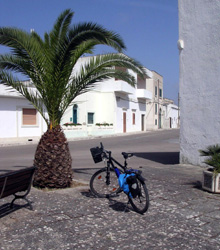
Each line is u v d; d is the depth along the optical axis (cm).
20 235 426
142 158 1358
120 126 3622
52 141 686
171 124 6444
